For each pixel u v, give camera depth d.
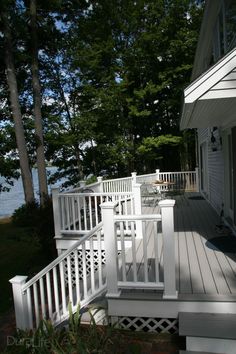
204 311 3.51
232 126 5.73
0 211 20.00
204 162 11.71
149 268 4.41
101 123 18.12
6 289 5.97
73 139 17.70
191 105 3.82
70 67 18.77
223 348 3.13
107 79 17.52
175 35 18.80
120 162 19.34
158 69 19.61
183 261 4.62
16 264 7.47
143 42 18.36
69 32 18.61
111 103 17.30
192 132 19.23
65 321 3.97
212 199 9.57
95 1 18.30
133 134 20.67
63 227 6.19
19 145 12.69
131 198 5.88
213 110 4.59
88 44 18.81
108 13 18.62
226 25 6.50
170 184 12.35
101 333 3.61
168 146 22.16
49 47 15.59
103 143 18.98
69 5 14.98
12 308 5.12
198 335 3.14
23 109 18.69
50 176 21.86
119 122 18.38
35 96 13.33
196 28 18.73
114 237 3.64
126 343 3.58
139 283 3.65
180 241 5.71
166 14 19.27
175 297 3.51
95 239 5.92
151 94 18.69
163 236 3.48
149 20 19.31
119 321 3.84
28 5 13.45
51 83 19.98
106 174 21.11
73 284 5.75
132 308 3.71
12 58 12.49
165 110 20.56
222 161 7.18
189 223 7.23
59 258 3.95
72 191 6.85
